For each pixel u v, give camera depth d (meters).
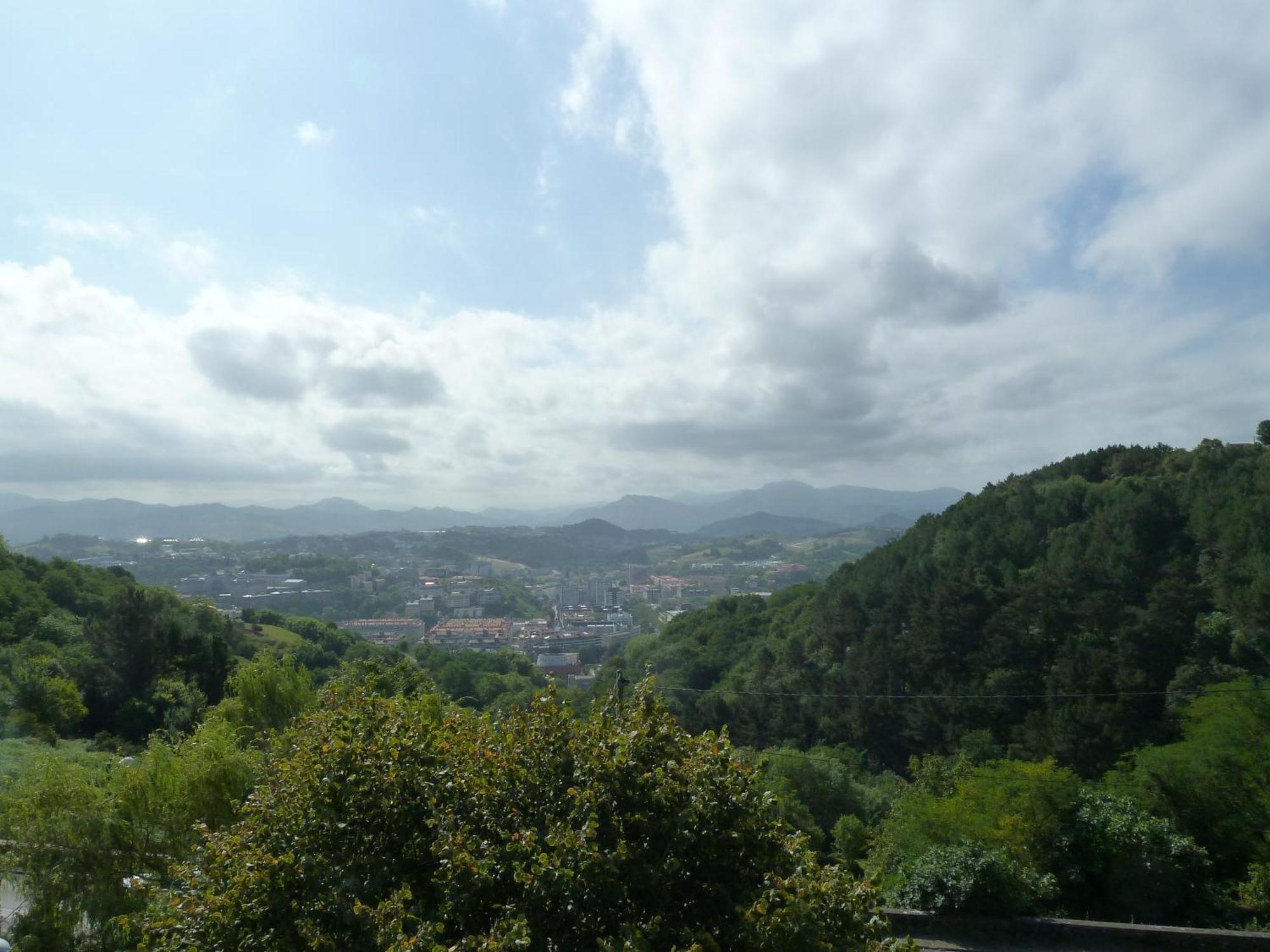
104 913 8.27
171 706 26.64
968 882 10.09
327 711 6.46
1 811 8.89
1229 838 14.73
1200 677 25.45
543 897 4.09
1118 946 9.69
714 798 4.73
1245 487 33.75
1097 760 25.84
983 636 34.94
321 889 4.57
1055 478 50.53
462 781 4.96
